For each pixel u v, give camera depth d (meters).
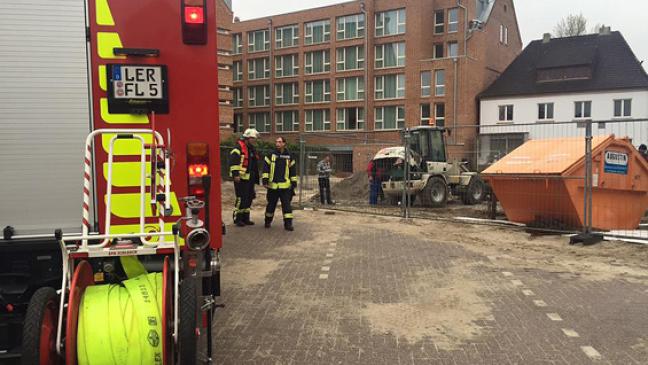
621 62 42.81
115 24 3.99
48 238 3.91
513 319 5.65
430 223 12.44
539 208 10.97
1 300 3.72
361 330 5.36
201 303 3.49
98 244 3.57
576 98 42.84
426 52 47.44
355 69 49.88
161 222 3.59
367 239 10.36
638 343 4.96
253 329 5.37
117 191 3.99
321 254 8.95
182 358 3.23
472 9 47.28
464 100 44.66
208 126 4.19
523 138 12.82
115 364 3.05
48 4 3.87
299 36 52.88
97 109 3.99
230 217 13.73
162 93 4.09
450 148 17.14
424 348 4.89
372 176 16.83
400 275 7.52
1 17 3.81
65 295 3.12
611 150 10.52
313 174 17.20
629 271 7.61
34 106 3.88
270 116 55.44
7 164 3.85
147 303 3.24
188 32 4.09
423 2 46.38
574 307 6.02
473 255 8.80
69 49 3.92
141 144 3.92
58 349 2.97
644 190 11.09
